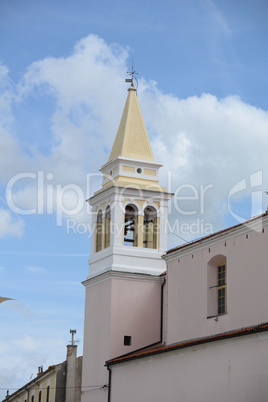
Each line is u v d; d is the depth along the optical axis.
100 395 50.47
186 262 47.34
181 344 42.28
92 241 55.78
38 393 71.00
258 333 37.25
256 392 36.88
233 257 43.06
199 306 45.44
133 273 52.34
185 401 41.62
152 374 44.97
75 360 67.31
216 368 39.69
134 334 51.59
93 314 53.59
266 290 40.25
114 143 56.19
